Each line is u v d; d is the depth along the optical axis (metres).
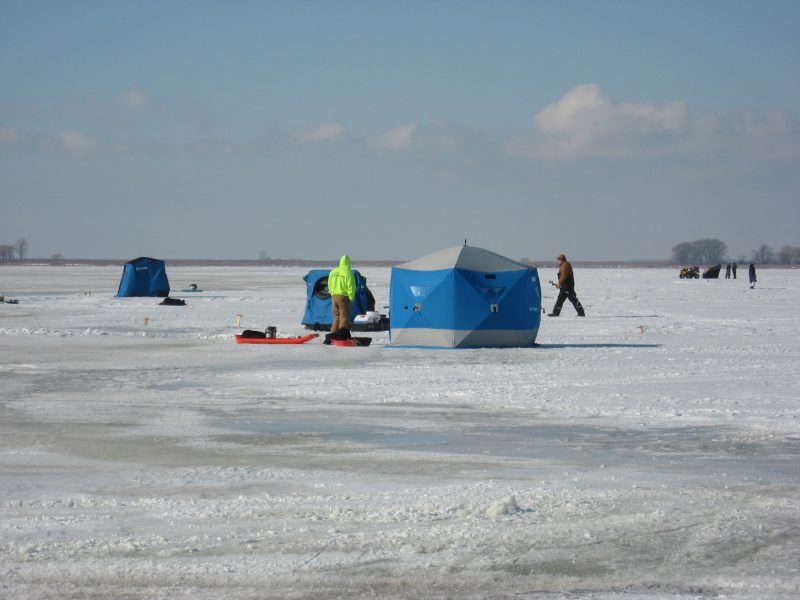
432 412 34.84
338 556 17.45
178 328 75.31
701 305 108.38
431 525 19.50
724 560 17.30
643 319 84.25
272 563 17.08
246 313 93.31
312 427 31.89
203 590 15.75
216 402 37.41
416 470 25.19
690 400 36.94
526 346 60.00
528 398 37.84
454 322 58.81
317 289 75.56
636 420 32.81
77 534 18.94
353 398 38.25
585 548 17.97
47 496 22.28
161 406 36.47
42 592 15.66
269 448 28.38
